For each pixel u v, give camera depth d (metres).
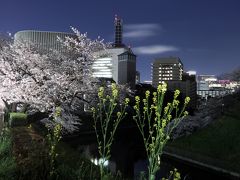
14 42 35.41
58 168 8.46
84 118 52.72
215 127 48.06
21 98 29.11
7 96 29.09
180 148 45.03
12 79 29.84
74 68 30.52
